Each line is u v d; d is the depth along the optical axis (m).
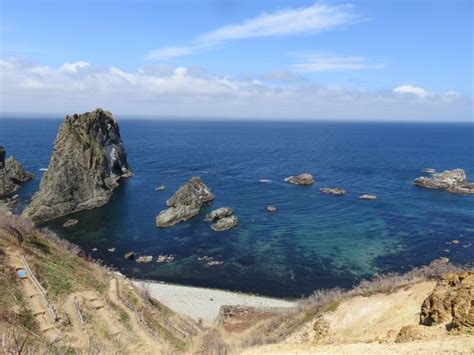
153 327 34.22
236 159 172.75
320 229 79.12
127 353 28.84
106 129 118.25
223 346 32.66
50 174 92.00
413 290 33.50
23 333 24.59
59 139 96.19
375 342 24.00
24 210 86.50
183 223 82.62
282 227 80.19
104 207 94.31
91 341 27.95
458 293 22.94
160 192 108.25
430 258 65.94
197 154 188.88
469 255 66.94
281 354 23.81
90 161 98.56
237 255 67.31
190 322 41.12
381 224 82.12
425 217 86.56
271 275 60.59
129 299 36.44
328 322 33.44
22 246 35.09
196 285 57.53
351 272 61.44
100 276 38.41
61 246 42.47
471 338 18.98
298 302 46.94
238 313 46.81
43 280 31.98
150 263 64.38
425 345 19.44
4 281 29.12
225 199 100.38
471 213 89.56
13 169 114.88
